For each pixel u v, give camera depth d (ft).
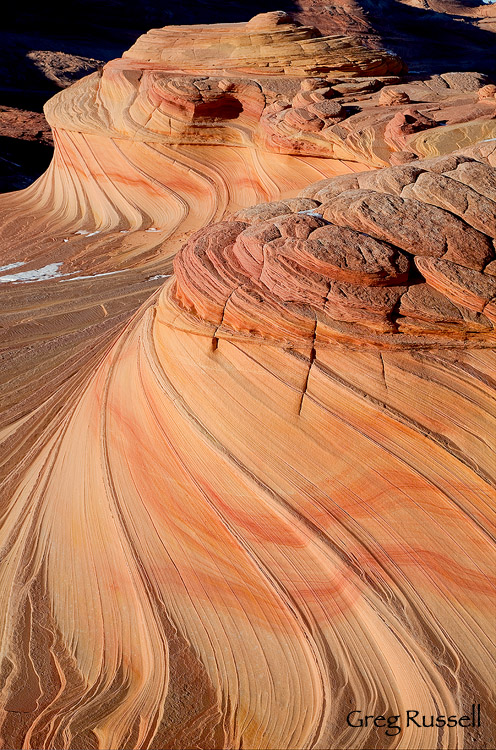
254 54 76.74
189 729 16.84
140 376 26.30
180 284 25.77
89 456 26.05
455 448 19.86
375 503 19.80
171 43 84.43
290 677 17.71
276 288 22.58
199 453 22.36
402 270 21.97
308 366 21.59
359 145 55.77
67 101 91.25
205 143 73.15
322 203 26.96
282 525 20.26
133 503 22.82
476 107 57.67
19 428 32.37
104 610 20.52
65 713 17.56
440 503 19.47
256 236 24.38
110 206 79.82
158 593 20.24
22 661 19.34
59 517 24.62
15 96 170.81
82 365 37.93
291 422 21.27
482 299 21.31
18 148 134.41
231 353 22.81
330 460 20.59
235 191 69.51
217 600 19.71
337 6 259.60
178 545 21.20
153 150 75.77
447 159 26.76
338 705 16.69
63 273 59.72
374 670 17.35
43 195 91.20
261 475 20.94
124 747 16.37
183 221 70.64
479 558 18.69
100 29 222.69
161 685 17.94
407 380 20.86
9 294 52.90
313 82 68.28
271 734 16.60
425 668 17.06
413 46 254.88
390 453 20.16
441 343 21.43
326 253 22.16
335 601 18.70
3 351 42.27
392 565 18.85
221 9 249.96
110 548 22.07
